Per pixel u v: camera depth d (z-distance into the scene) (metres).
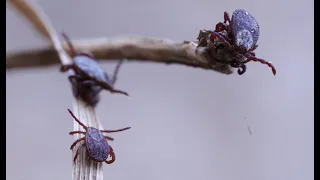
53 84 0.25
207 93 0.25
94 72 0.13
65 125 0.24
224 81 0.25
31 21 0.15
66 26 0.27
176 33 0.27
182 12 0.27
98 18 0.27
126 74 0.25
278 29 0.26
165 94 0.25
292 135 0.24
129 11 0.28
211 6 0.27
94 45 0.15
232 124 0.24
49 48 0.16
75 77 0.13
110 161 0.12
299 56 0.26
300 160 0.23
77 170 0.11
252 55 0.11
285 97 0.25
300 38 0.26
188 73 0.25
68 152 0.23
